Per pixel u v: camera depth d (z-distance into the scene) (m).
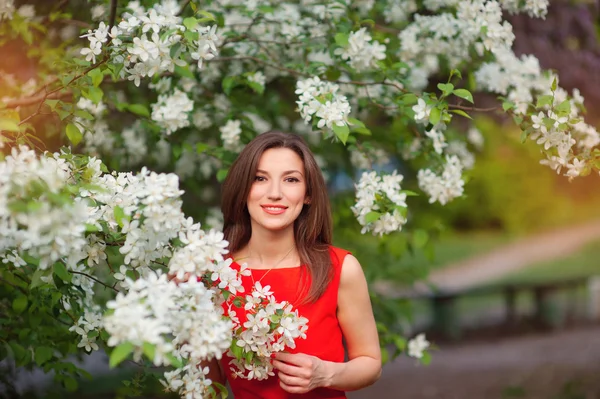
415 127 3.21
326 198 2.35
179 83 3.15
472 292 12.27
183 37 2.21
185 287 1.78
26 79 3.72
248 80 3.10
